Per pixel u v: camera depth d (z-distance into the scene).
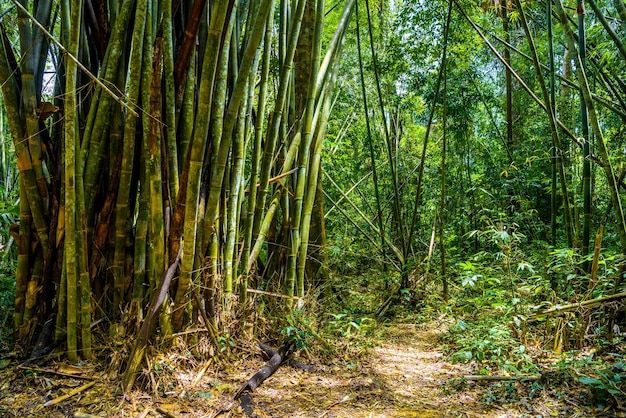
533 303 3.58
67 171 2.31
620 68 4.93
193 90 2.64
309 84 3.24
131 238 2.67
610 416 2.08
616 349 2.87
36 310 2.62
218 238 2.81
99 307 2.61
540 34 6.81
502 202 6.05
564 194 3.76
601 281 3.16
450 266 5.29
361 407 2.31
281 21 3.47
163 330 2.46
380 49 6.19
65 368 2.37
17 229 2.62
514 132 6.96
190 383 2.38
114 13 2.66
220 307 2.78
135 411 2.10
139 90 2.49
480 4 5.44
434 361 3.14
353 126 7.32
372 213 6.44
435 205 6.02
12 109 2.48
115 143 2.58
